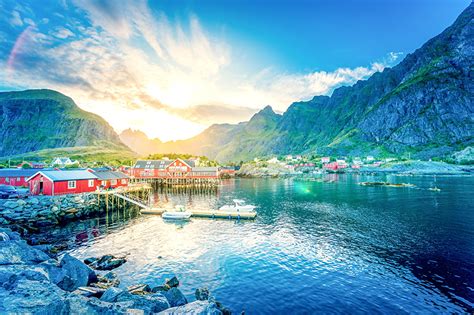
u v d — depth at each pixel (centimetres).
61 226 4212
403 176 15062
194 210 5103
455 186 9212
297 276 2405
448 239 3344
